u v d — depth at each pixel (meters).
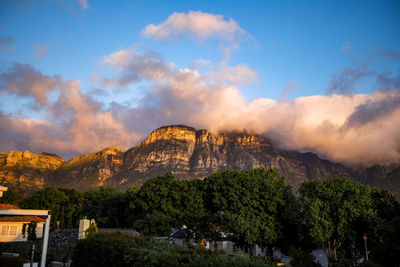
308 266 34.41
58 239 41.72
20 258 27.03
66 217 94.38
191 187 63.50
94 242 20.97
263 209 55.28
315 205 46.19
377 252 45.62
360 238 46.78
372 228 44.38
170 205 60.31
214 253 18.72
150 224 51.84
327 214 46.31
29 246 40.44
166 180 63.81
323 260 50.22
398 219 46.22
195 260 17.19
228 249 65.31
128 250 19.22
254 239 52.34
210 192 62.06
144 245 19.75
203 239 60.12
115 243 19.97
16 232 44.88
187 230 60.75
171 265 17.11
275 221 55.06
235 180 58.38
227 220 51.84
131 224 69.56
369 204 48.28
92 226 31.97
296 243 55.06
